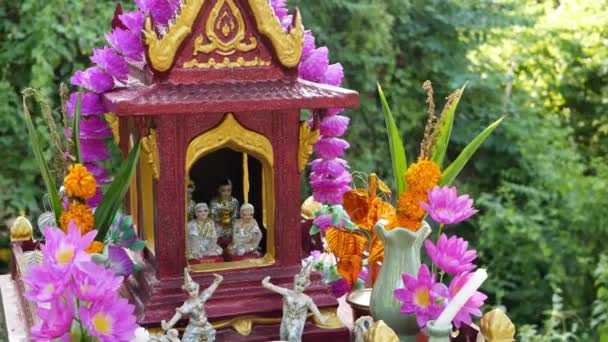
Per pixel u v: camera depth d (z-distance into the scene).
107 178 2.30
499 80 6.11
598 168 6.37
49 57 4.60
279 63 2.05
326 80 2.32
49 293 1.68
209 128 2.01
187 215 2.12
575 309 5.93
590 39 7.18
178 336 1.99
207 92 1.97
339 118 2.32
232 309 2.03
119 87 2.21
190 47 1.99
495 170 6.20
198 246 2.11
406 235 2.04
